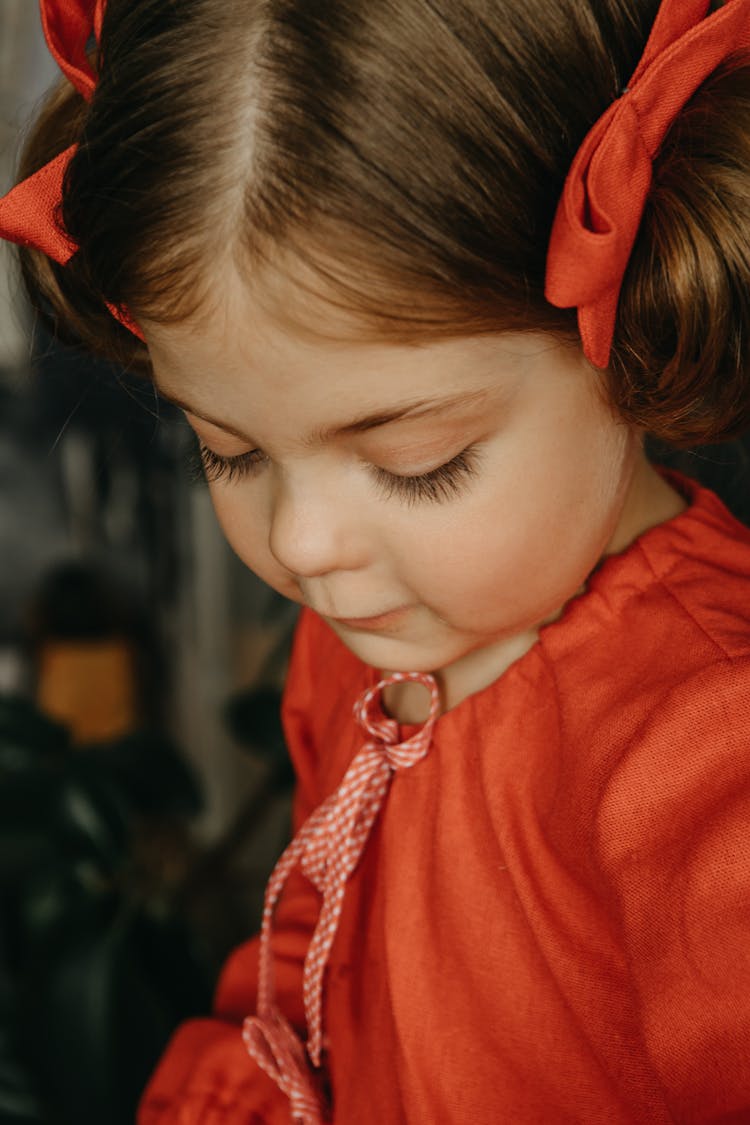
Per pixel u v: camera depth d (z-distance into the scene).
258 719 1.30
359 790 0.62
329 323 0.40
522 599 0.49
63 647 1.84
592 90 0.43
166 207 0.41
